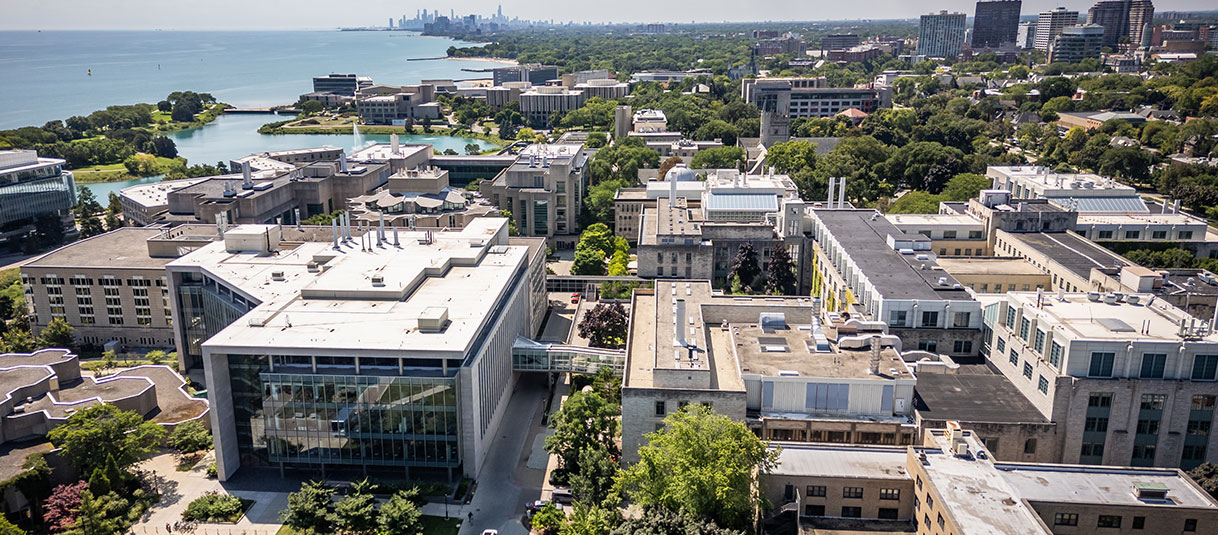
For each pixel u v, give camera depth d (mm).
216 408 149250
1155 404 134125
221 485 153500
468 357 151750
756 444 122312
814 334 157875
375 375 146875
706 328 171625
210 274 193875
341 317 160875
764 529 119875
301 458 154625
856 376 142875
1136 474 117375
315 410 150250
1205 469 128500
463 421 151375
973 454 121188
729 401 140000
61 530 137750
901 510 120875
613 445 154750
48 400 165125
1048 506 108875
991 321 161875
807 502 121688
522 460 162625
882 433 139375
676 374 142000
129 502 144875
